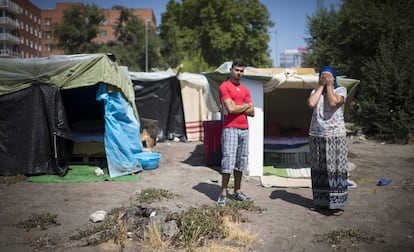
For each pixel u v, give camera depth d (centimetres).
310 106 477
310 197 570
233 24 4059
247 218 459
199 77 1339
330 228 433
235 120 507
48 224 445
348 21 1869
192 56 3606
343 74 1942
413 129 1241
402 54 1346
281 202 542
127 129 780
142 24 4356
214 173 755
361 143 1248
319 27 2192
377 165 841
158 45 4153
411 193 591
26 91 705
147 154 812
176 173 754
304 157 828
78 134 890
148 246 375
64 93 1012
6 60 722
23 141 705
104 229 414
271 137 934
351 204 531
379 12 1683
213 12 3984
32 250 372
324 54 2081
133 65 3991
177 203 512
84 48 4150
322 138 478
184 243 377
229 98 498
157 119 1277
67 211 497
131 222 421
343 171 477
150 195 562
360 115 1393
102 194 585
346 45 1925
